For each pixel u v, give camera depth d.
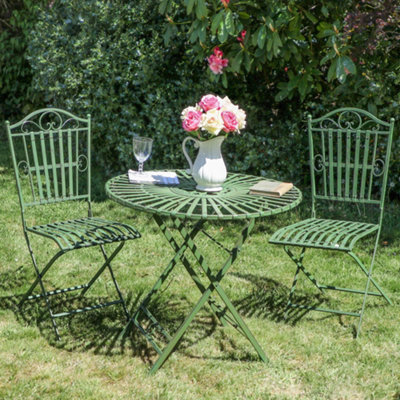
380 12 4.56
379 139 5.32
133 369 2.88
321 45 5.33
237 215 2.68
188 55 5.57
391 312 3.50
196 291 3.75
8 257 4.18
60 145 3.47
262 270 4.10
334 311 3.35
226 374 2.85
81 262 4.16
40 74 6.56
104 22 5.86
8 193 5.75
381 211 3.46
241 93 5.73
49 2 8.05
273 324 3.37
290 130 5.68
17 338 3.12
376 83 4.96
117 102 5.85
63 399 2.62
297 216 5.17
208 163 3.06
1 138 8.17
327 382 2.79
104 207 5.38
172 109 5.75
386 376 2.85
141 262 4.19
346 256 4.36
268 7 4.56
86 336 3.19
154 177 3.31
